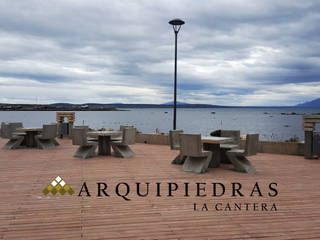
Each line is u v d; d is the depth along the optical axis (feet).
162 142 44.29
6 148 39.32
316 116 31.35
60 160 30.60
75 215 14.23
